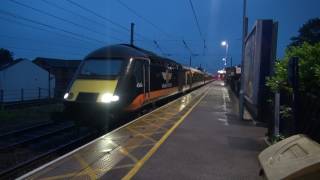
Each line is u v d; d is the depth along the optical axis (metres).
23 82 48.72
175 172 7.98
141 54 18.66
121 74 16.34
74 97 15.72
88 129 18.39
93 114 15.45
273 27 16.12
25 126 19.89
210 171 8.09
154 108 22.88
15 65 47.69
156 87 21.84
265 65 15.99
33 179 7.34
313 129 8.23
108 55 17.09
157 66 22.19
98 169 8.10
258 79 15.93
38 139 15.48
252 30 18.31
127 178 7.52
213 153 9.75
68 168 8.13
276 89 10.79
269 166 4.34
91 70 16.67
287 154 4.34
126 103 16.17
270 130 11.90
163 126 14.21
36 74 50.72
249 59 20.47
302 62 8.89
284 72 10.25
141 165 8.47
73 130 18.23
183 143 10.96
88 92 15.70
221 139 11.73
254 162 8.89
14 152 13.41
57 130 17.36
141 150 9.95
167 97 27.05
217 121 16.03
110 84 15.88
